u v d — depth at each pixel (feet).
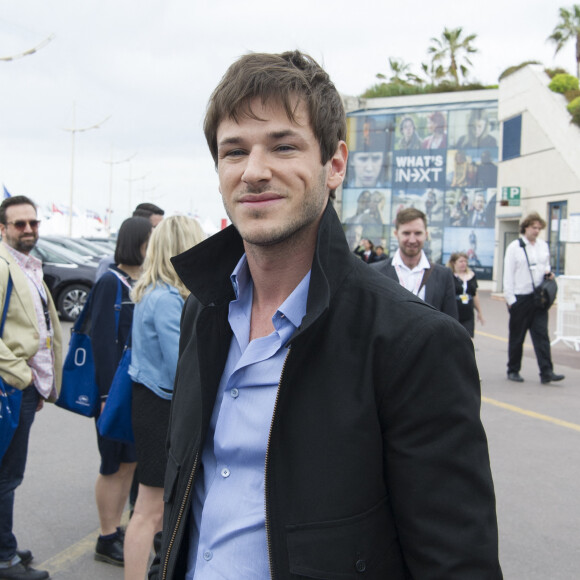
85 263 40.73
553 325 44.80
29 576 10.20
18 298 10.29
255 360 4.12
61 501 13.48
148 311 9.30
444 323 3.69
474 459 3.63
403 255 15.17
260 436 3.98
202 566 4.06
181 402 4.75
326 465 3.63
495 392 24.02
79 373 11.07
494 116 94.79
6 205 10.85
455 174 96.99
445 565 3.48
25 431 10.41
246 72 3.95
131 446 10.85
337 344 3.80
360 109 100.53
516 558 11.05
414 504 3.59
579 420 20.02
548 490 14.11
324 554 3.56
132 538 9.01
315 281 3.87
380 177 100.22
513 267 25.88
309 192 3.98
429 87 108.68
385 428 3.70
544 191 69.67
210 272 4.57
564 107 66.69
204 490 4.33
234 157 4.04
